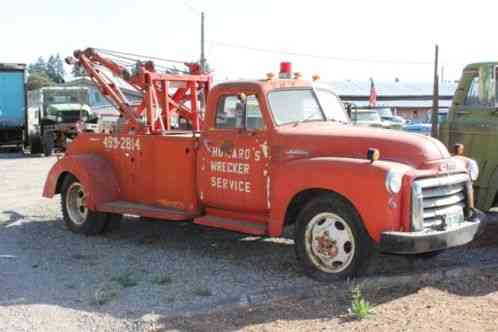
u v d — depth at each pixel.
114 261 7.09
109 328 5.05
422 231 5.71
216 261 7.04
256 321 5.13
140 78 8.36
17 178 15.17
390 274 6.29
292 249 7.56
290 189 6.24
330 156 6.22
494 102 7.73
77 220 8.66
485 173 7.73
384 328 4.88
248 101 6.82
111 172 8.41
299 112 6.99
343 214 5.90
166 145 7.65
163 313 5.32
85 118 22.00
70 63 9.14
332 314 5.23
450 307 5.35
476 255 7.23
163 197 7.78
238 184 6.88
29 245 7.92
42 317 5.32
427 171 5.82
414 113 55.53
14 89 23.53
